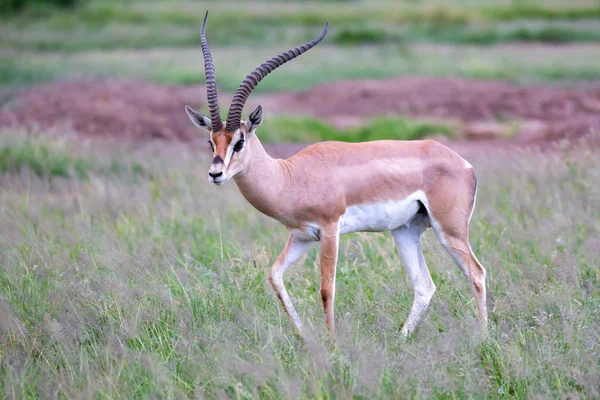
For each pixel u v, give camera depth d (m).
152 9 77.00
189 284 14.73
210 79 13.00
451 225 13.53
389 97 40.62
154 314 13.31
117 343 12.37
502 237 17.03
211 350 11.97
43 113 35.22
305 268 15.78
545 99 37.50
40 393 11.02
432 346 11.45
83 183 24.19
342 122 36.47
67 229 18.80
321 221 13.38
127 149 29.19
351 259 16.33
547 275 14.87
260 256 15.55
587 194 19.28
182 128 34.00
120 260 15.67
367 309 13.77
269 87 44.62
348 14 72.25
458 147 30.38
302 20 70.00
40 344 12.66
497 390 11.06
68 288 14.24
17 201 21.50
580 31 60.50
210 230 19.00
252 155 13.14
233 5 80.75
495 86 41.59
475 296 13.48
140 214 20.53
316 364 10.98
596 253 15.41
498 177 22.30
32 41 62.19
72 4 78.19
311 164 13.48
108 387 11.03
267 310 13.84
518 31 60.50
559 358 11.38
